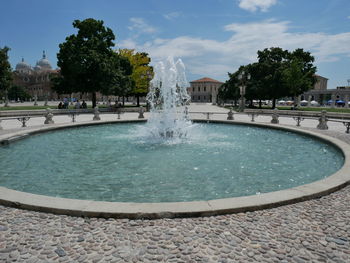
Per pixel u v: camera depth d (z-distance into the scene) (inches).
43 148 402.9
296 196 181.2
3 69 1218.0
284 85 1488.7
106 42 1306.6
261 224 150.1
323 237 137.4
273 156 357.7
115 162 321.4
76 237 135.3
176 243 130.7
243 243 131.2
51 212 161.6
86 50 1199.6
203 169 293.0
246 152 381.1
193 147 414.0
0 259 116.3
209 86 4205.2
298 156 358.6
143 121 778.8
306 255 122.0
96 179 258.1
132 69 1541.6
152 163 317.1
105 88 1238.9
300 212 165.6
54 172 280.5
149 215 155.0
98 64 1198.3
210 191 227.1
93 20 1254.9
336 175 231.0
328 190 195.8
